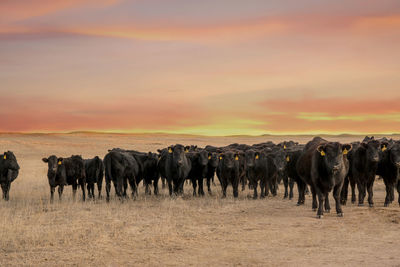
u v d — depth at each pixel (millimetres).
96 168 19938
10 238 10906
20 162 46906
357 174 16234
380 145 15812
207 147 27297
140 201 18562
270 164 19875
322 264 8508
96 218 13922
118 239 10820
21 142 85125
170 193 20344
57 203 17344
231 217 14070
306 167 14820
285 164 18969
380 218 13367
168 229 11984
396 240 10477
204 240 10727
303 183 17000
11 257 9227
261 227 12281
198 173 21312
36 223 13062
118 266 8562
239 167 20359
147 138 124625
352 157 16609
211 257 9164
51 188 18438
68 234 11438
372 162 15727
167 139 120250
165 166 20766
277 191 23234
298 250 9656
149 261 8898
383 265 8359
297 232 11539
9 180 19391
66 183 19250
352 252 9398
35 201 18688
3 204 17469
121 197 18328
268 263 8664
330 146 13023
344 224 12516
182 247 10039
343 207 15906
